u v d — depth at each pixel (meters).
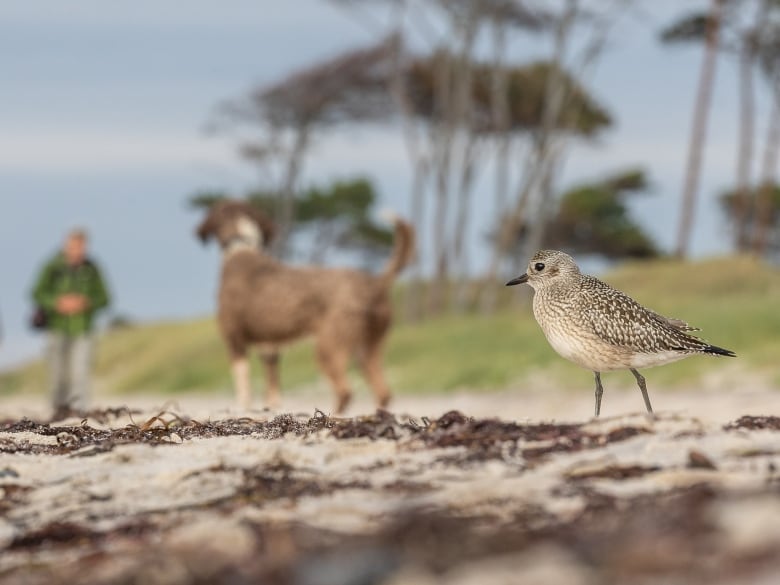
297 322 15.49
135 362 45.97
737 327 24.41
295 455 5.90
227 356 36.34
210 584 3.92
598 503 4.66
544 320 8.26
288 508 4.92
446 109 45.53
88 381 17.58
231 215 16.27
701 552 3.59
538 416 18.83
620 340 7.89
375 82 44.69
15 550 4.79
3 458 6.54
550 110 44.84
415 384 25.91
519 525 4.39
